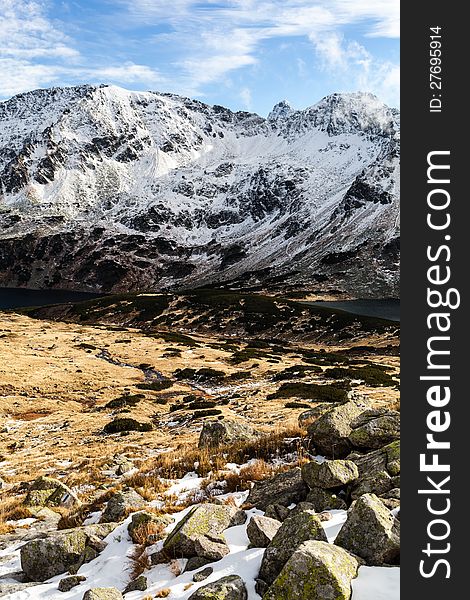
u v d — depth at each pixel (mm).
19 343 100125
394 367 81500
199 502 14055
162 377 78375
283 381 66250
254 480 15055
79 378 73938
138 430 43469
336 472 11742
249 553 9820
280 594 7645
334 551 8188
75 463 29953
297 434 18562
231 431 23422
